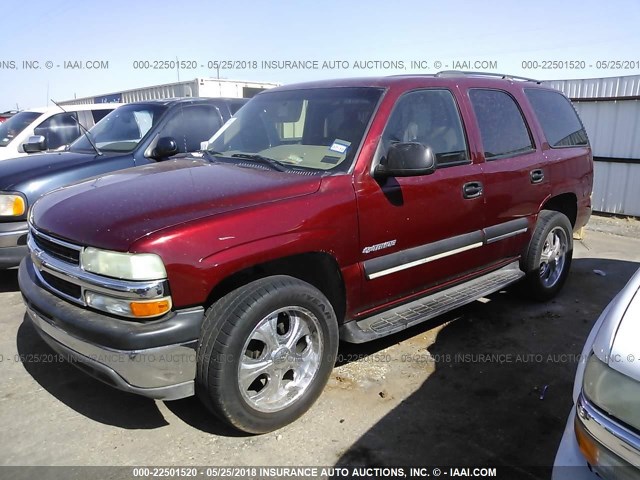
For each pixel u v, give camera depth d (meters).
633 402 1.70
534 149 4.53
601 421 1.77
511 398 3.28
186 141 5.98
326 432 2.93
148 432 2.93
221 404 2.65
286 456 2.73
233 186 2.94
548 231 4.60
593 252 6.83
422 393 3.33
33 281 3.08
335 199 3.02
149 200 2.78
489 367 3.66
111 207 2.76
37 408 3.15
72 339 2.63
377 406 3.18
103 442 2.84
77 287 2.69
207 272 2.53
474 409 3.16
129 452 2.76
